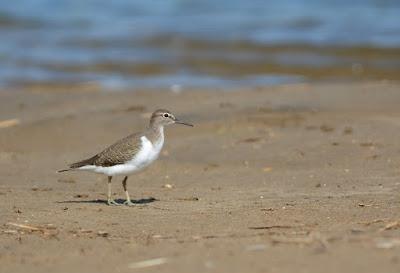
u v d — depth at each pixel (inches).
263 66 1182.9
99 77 1117.1
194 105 833.5
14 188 590.9
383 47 1293.1
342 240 396.2
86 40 1408.7
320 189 562.9
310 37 1381.6
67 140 749.9
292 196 542.6
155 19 1615.4
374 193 541.3
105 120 795.4
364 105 823.7
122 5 1784.0
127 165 524.1
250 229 445.4
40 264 389.1
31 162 684.7
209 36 1421.0
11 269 382.9
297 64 1190.9
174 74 1136.8
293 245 392.8
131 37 1430.9
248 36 1407.5
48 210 510.3
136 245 415.8
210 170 646.5
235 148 696.4
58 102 885.8
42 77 1114.7
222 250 392.2
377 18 1536.7
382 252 372.5
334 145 682.2
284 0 1791.3
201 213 494.6
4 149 727.1
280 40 1364.4
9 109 858.1
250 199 536.7
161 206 521.0
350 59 1222.3
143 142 526.9
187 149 703.1
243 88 939.3
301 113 788.6
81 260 391.9
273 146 693.3
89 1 1829.5
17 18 1605.6
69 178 629.9
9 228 461.1
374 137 697.6
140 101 869.8
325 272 348.5
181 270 363.6
